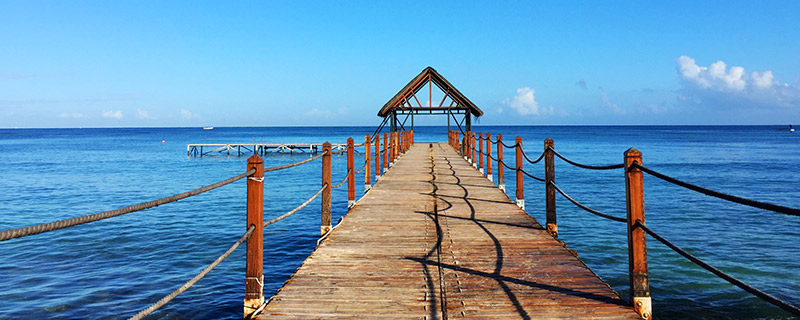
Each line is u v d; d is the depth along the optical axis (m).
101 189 25.61
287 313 3.72
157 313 8.02
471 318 3.62
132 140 111.50
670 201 19.61
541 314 3.68
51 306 8.27
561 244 5.83
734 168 34.66
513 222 7.20
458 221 7.29
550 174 6.80
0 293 8.88
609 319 3.58
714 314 7.78
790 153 51.12
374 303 3.93
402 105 24.84
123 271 10.32
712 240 12.68
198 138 123.81
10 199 21.97
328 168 7.17
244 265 10.80
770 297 2.33
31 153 59.84
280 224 15.28
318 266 4.96
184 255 11.66
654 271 9.97
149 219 16.30
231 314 8.03
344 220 7.41
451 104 25.05
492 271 4.77
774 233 13.42
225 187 25.78
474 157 16.94
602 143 78.94
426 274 4.69
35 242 12.91
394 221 7.32
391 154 17.77
